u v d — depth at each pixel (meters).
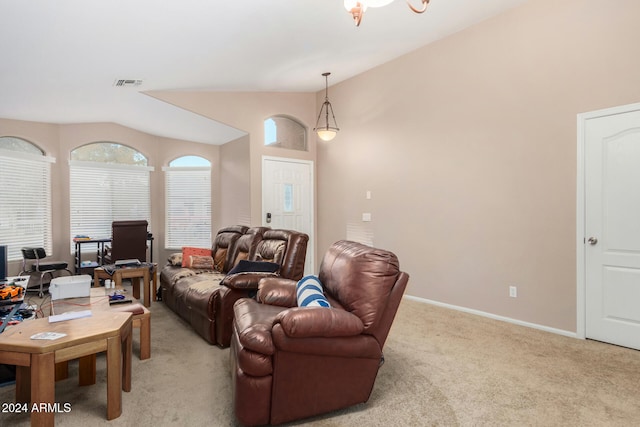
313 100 6.01
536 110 3.33
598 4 2.95
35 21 2.40
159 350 2.84
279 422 1.77
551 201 3.24
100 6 2.33
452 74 4.00
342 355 1.84
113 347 1.89
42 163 5.20
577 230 3.08
